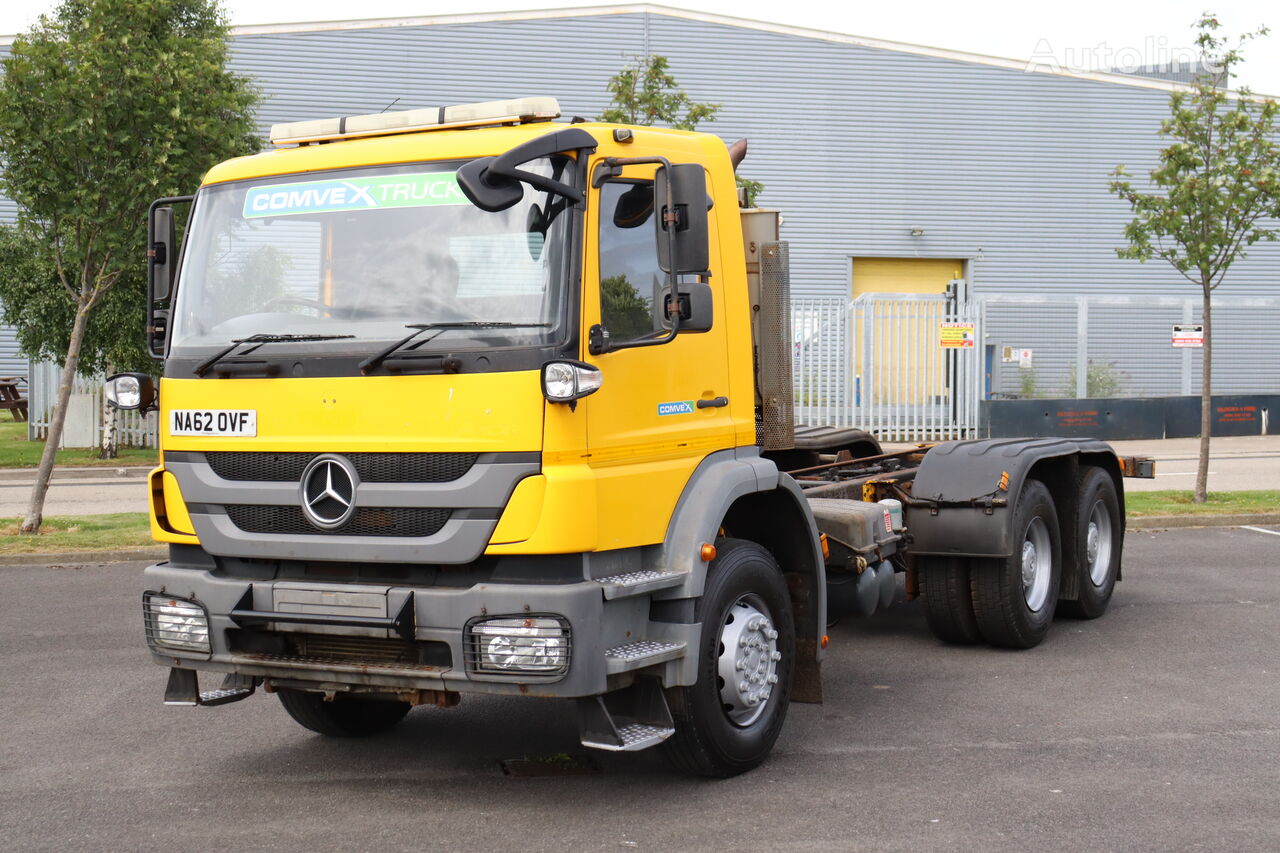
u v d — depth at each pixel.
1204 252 15.61
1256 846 4.96
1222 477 19.58
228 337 5.61
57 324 22.47
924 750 6.36
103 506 17.00
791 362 7.14
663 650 5.43
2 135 13.42
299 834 5.22
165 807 5.59
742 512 6.62
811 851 4.95
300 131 5.99
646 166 5.66
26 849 5.07
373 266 5.39
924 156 37.09
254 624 5.44
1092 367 34.56
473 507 5.04
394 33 34.09
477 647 5.06
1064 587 9.27
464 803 5.61
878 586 7.74
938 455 8.55
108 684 7.89
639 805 5.56
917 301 25.81
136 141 13.69
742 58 36.00
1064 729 6.70
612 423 5.31
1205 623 9.46
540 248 5.15
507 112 5.57
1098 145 37.84
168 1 14.17
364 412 5.22
